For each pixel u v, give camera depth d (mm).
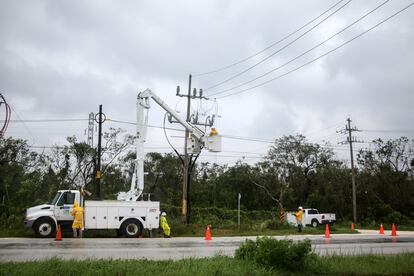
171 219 33188
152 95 27016
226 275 10641
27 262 11734
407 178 63750
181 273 10562
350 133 54875
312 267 12008
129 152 50875
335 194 60438
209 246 20094
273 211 56688
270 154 64062
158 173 60750
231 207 62719
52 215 24031
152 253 16688
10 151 47094
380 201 59438
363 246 21344
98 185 31312
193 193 60219
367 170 63312
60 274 10273
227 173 67812
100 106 32312
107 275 10352
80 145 44188
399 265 13047
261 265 11867
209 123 33531
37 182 45094
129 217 24797
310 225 46156
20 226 27438
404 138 64375
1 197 42000
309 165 63969
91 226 24188
